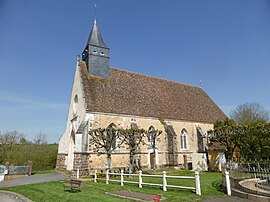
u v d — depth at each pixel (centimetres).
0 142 3500
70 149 2766
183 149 3038
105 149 2208
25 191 1399
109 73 2978
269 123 2480
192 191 1227
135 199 1055
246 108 4672
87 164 2266
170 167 2734
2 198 1284
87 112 2388
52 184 1664
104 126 2453
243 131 2561
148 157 2645
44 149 3653
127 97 2836
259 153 2497
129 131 2181
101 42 2984
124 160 2478
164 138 2841
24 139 3781
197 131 3203
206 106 3741
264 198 948
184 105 3400
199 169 2705
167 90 3469
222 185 1313
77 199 1102
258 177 1380
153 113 2861
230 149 2609
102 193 1265
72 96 2922
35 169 3356
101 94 2642
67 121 2992
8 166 2294
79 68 2789
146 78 3400
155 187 1416
